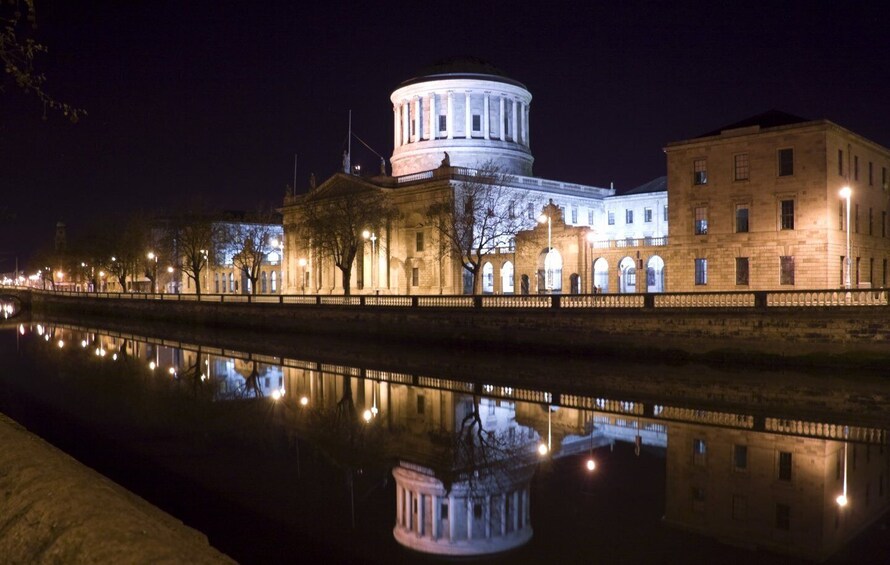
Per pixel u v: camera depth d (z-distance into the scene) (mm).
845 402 31266
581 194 105688
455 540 15688
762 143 62469
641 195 106062
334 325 70125
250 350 62031
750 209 63062
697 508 17500
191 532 7844
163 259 127000
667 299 45062
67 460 9281
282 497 19281
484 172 90938
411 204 97062
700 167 65875
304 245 102500
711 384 36406
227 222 125750
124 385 42156
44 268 182875
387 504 18609
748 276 63125
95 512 5773
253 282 114312
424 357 52344
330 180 106875
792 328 39281
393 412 31812
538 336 50375
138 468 22531
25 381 44281
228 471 22141
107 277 164125
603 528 16188
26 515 6160
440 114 111938
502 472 21453
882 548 14609
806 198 60250
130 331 89125
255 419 30844
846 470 20844
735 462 21969
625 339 45594
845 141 63031
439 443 25625
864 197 66938
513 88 113812
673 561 14094
